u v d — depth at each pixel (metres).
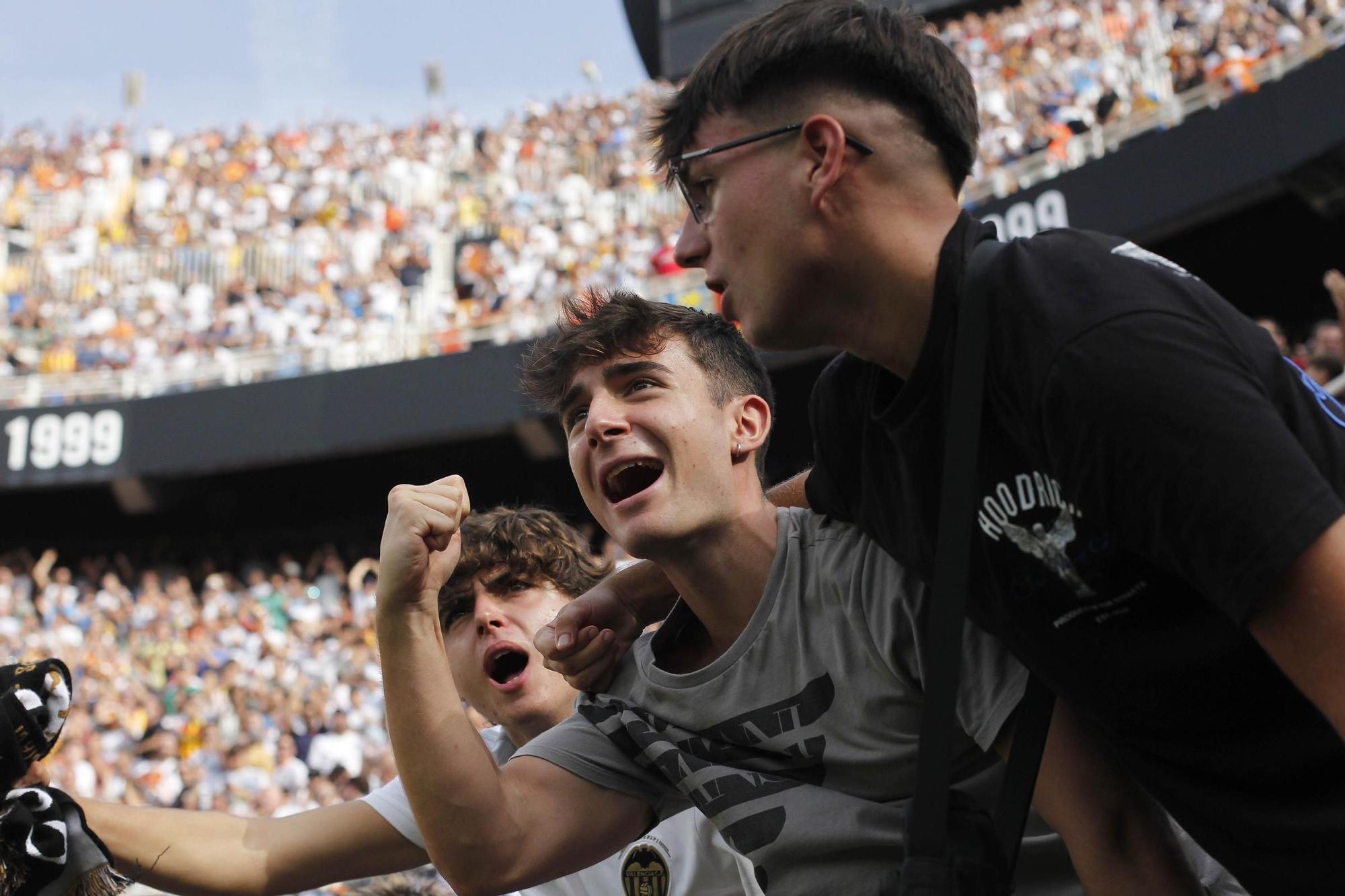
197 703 9.41
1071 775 1.29
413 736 1.34
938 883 0.96
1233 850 1.08
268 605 11.12
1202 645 1.00
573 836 1.46
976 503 1.06
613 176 14.87
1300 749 1.01
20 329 13.80
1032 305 0.98
